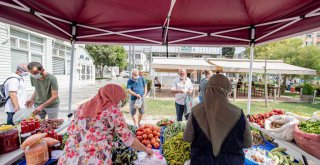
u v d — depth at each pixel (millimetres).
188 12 2908
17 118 3420
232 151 1464
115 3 2695
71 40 3443
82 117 1606
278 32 2961
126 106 9477
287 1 2320
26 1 2273
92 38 3574
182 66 12773
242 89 19062
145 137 2473
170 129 2781
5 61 8797
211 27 3482
